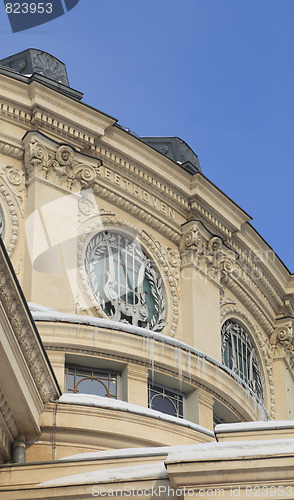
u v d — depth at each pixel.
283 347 37.75
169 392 30.78
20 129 32.47
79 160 32.75
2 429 24.30
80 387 29.17
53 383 26.05
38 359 24.78
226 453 21.39
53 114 32.75
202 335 33.62
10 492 22.39
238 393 32.03
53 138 32.78
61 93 32.81
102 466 23.25
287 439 21.48
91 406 27.02
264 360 36.97
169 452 22.59
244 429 22.58
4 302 23.03
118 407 27.47
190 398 31.00
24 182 32.12
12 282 22.98
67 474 23.25
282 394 37.09
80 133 33.12
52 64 35.09
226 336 35.47
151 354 29.97
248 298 36.53
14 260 31.22
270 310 37.91
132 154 33.84
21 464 23.48
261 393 36.44
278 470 21.14
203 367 31.06
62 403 26.66
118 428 27.28
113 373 29.72
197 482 21.30
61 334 28.88
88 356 29.14
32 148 31.94
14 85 32.56
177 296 33.91
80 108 33.06
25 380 24.14
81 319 29.25
